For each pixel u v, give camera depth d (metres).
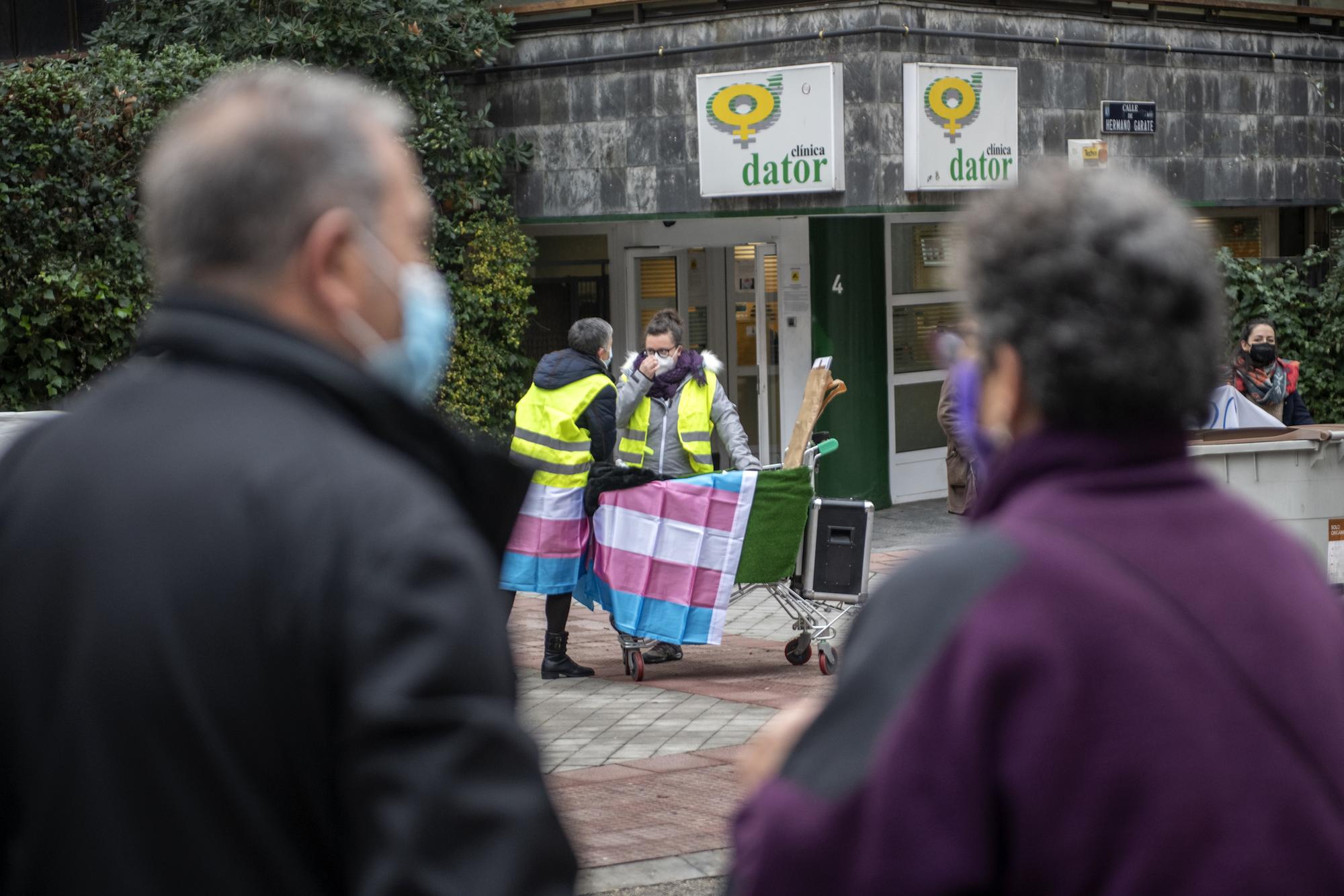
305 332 1.91
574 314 18.84
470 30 16.12
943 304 17.83
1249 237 20.08
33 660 1.79
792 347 16.73
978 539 1.88
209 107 1.96
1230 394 9.71
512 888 1.67
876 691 1.84
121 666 1.72
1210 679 1.76
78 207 13.70
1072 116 15.92
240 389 1.86
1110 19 16.12
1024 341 1.92
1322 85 18.06
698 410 10.83
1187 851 1.71
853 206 14.67
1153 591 1.81
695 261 18.38
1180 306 1.89
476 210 16.55
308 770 1.73
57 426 1.93
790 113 14.72
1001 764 1.75
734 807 7.07
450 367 16.27
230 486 1.77
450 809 1.66
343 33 15.74
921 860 1.74
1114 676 1.74
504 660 1.80
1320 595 1.94
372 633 1.70
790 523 10.05
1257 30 17.55
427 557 1.75
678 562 9.95
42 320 13.13
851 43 14.54
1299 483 9.01
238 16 15.90
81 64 14.72
